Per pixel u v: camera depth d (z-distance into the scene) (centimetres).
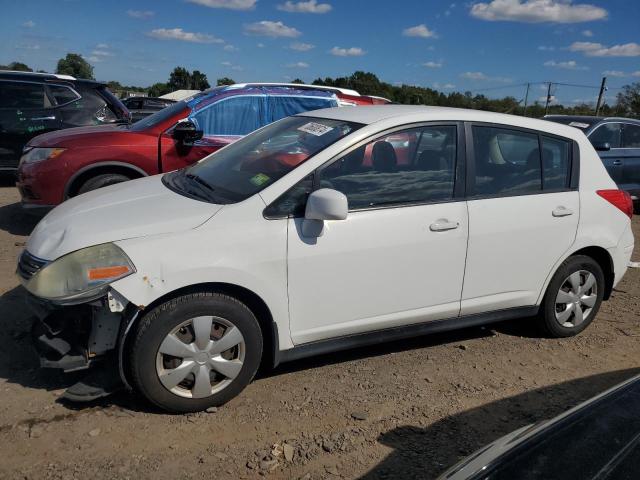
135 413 334
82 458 293
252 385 375
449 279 399
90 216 347
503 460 205
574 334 483
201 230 325
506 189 420
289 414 345
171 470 290
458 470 213
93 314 315
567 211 441
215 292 329
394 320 386
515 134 428
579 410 232
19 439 304
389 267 373
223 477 288
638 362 447
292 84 764
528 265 432
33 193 648
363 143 372
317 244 348
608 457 197
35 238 349
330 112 428
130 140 662
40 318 316
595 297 480
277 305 344
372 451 316
